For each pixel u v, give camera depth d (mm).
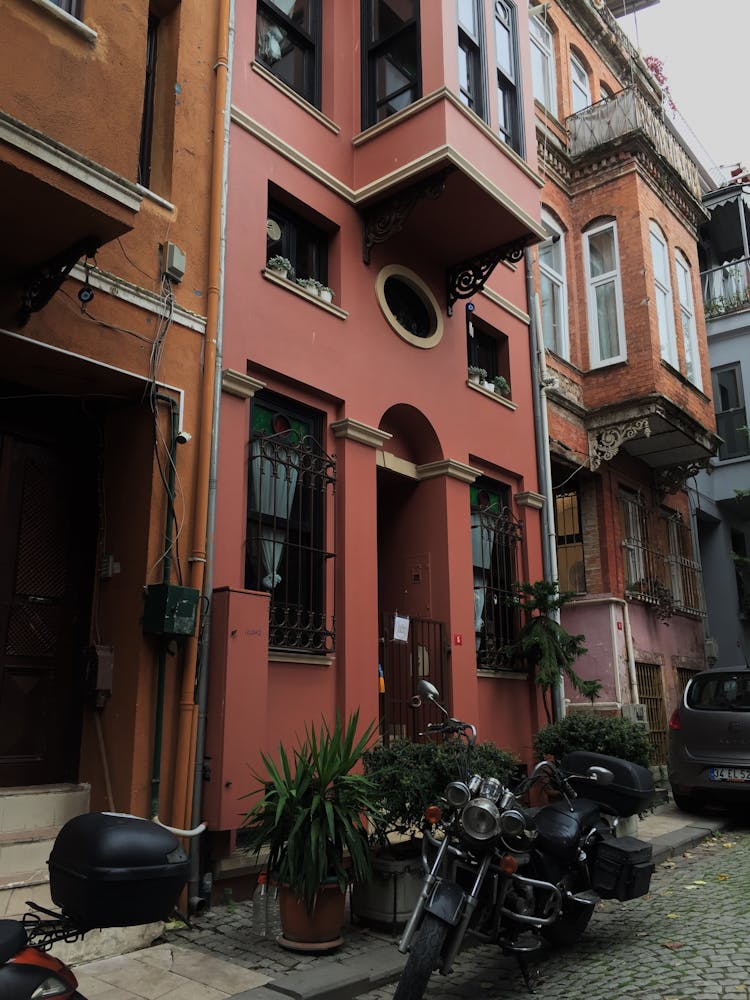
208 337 6508
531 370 11242
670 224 14172
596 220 13266
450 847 4301
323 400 7910
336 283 8305
